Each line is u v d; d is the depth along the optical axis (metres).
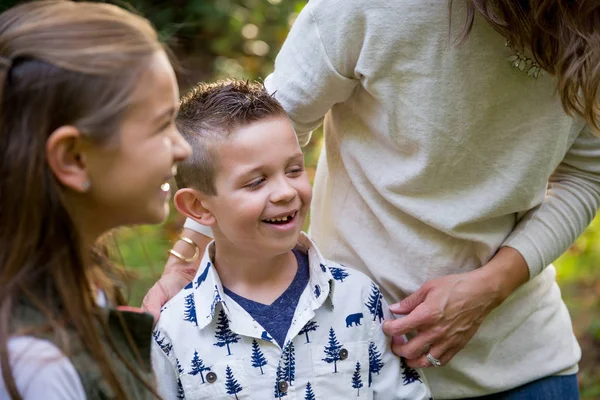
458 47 1.51
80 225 1.17
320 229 1.86
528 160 1.61
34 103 1.09
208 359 1.57
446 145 1.58
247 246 1.60
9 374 1.05
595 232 4.34
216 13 5.43
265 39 5.82
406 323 1.63
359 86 1.66
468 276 1.66
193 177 1.61
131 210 1.19
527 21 1.43
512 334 1.79
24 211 1.10
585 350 3.70
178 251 1.81
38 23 1.13
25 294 1.11
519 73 1.54
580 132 1.74
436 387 1.79
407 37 1.52
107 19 1.16
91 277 1.22
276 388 1.56
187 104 1.66
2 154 1.11
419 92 1.55
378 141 1.68
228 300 1.59
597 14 1.40
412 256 1.70
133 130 1.15
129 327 1.26
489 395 1.82
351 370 1.61
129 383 1.21
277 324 1.60
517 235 1.74
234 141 1.55
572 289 4.11
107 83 1.12
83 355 1.12
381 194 1.68
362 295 1.66
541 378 1.82
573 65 1.41
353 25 1.55
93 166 1.13
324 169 1.86
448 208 1.64
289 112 1.68
